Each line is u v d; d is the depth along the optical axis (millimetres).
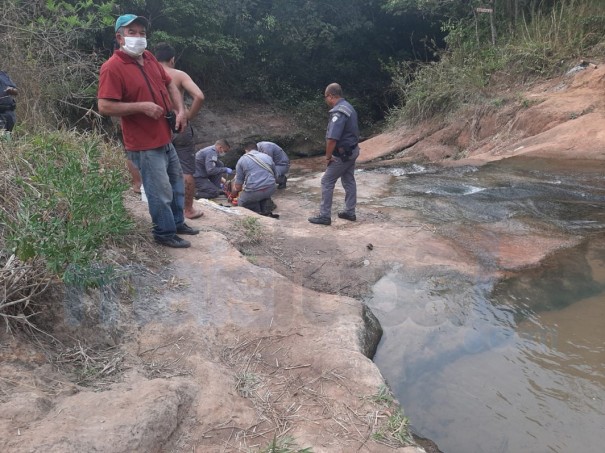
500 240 5359
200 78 18734
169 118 3938
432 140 12930
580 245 5172
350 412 2736
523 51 13117
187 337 3191
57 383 2566
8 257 2918
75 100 10406
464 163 9414
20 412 2270
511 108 11648
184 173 5004
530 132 10680
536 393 3154
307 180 9695
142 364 2922
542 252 5023
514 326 3855
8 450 2051
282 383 2959
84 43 13172
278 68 20594
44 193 3252
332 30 20641
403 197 7316
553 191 7039
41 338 2801
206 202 5930
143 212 4594
